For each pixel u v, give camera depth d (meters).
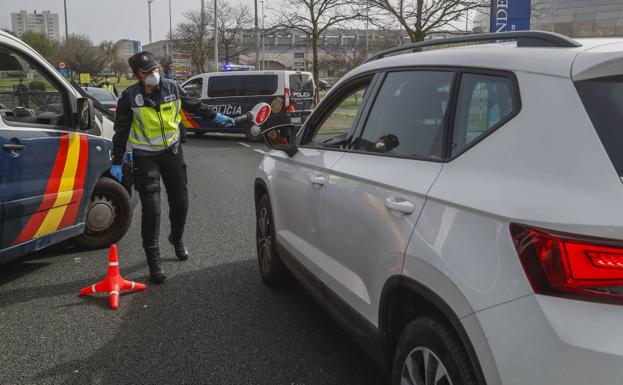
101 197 6.25
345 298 3.17
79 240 6.19
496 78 2.40
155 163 5.27
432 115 2.74
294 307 4.59
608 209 1.77
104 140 6.02
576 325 1.75
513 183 2.05
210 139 20.58
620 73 2.07
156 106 5.18
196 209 8.52
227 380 3.45
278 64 62.69
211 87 20.14
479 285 2.03
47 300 4.80
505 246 1.97
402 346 2.56
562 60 2.15
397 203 2.59
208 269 5.59
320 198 3.54
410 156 2.77
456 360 2.17
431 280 2.29
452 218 2.25
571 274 1.78
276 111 19.38
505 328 1.91
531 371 1.82
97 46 56.25
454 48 2.92
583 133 1.93
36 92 5.48
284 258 4.42
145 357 3.76
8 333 4.16
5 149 4.59
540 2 24.20
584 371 1.72
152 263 5.17
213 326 4.23
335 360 3.70
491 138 2.27
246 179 11.50
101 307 4.64
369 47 36.81
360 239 2.96
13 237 4.72
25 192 4.79
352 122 3.53
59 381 3.46
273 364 3.64
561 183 1.91
